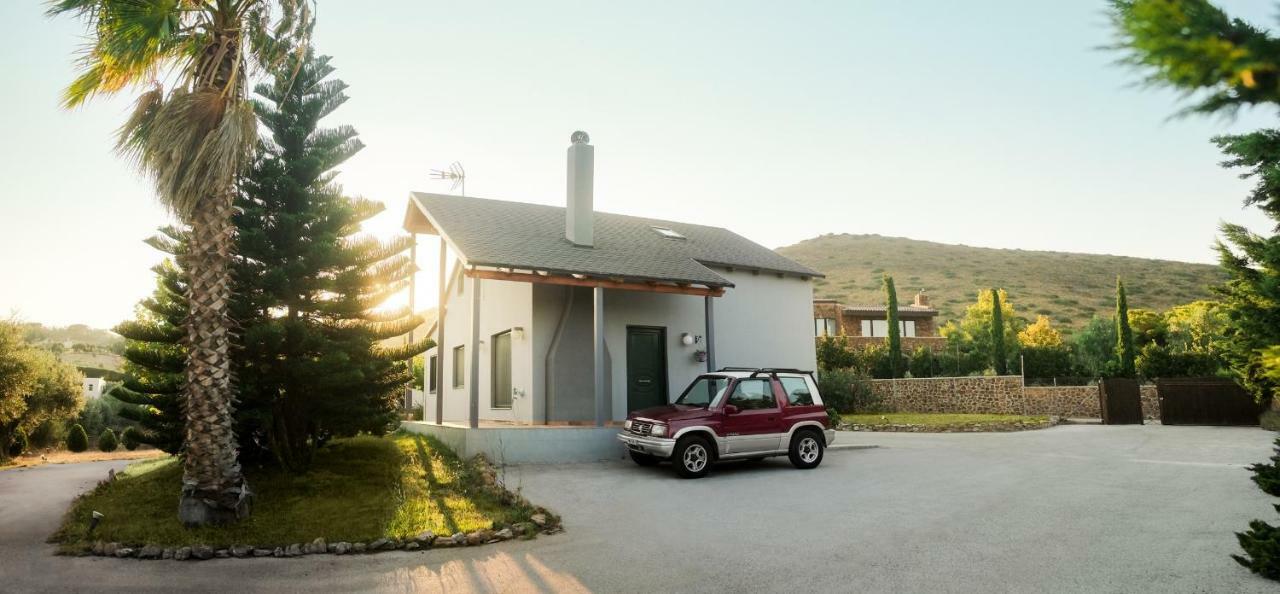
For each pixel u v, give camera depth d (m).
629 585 6.27
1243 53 1.29
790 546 7.42
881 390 30.36
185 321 9.19
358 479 11.60
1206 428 22.16
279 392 12.45
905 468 13.02
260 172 12.66
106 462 22.38
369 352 13.10
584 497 10.38
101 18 8.99
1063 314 75.75
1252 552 5.75
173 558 7.64
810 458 13.07
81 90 9.99
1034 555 6.81
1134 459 14.07
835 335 43.25
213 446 8.91
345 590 6.37
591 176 16.59
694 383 13.81
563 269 14.09
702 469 11.98
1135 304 80.25
